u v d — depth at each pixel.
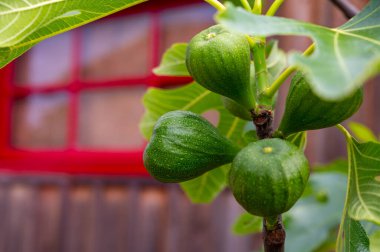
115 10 0.44
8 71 1.77
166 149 0.41
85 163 1.56
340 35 0.34
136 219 1.46
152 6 1.58
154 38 1.59
